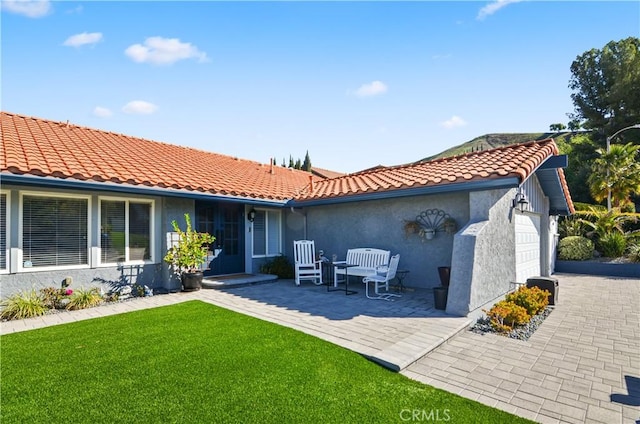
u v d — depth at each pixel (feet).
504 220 28.60
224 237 38.55
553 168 32.45
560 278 47.65
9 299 23.84
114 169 28.45
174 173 33.40
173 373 14.42
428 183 28.19
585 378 14.99
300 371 14.75
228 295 30.32
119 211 30.19
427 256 31.65
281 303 27.07
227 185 35.60
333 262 33.68
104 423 10.93
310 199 37.40
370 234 35.88
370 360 16.10
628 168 63.52
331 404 12.25
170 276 32.17
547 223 43.86
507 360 16.78
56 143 31.35
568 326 23.18
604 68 112.16
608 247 53.98
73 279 27.25
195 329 20.21
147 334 19.26
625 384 14.47
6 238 24.54
